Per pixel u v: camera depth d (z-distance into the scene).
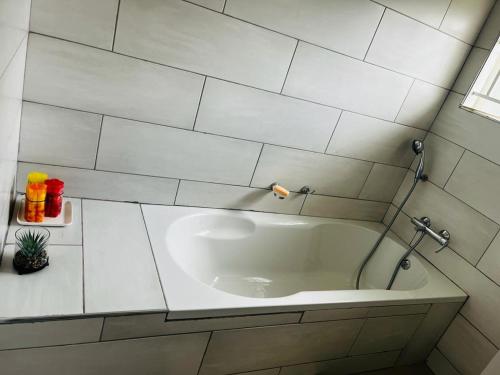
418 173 2.19
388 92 2.06
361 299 1.67
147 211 1.84
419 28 1.94
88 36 1.44
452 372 2.06
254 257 2.17
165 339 1.34
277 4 1.64
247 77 1.75
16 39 1.11
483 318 1.93
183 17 1.53
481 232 1.96
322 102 1.96
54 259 1.35
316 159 2.12
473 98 2.11
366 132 2.15
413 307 1.86
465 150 2.08
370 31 1.86
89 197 1.76
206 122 1.78
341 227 2.36
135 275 1.40
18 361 1.17
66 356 1.22
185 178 1.89
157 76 1.60
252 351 1.56
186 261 1.92
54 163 1.63
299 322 1.57
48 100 1.50
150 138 1.72
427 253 2.24
